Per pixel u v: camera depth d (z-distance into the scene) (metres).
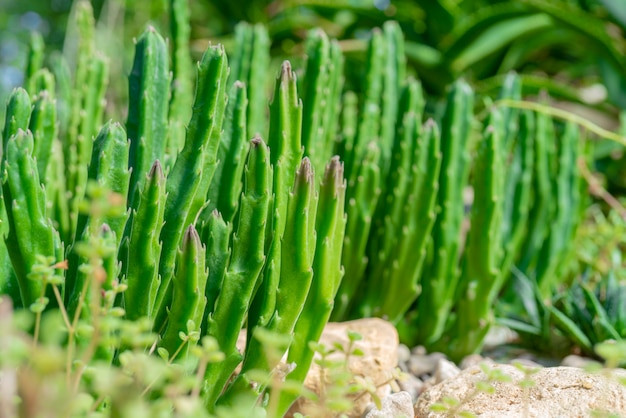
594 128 1.24
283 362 0.88
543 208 1.23
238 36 1.16
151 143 0.90
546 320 1.10
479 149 1.06
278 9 2.23
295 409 0.91
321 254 0.79
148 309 0.77
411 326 1.12
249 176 0.77
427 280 1.10
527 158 1.20
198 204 0.82
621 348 0.66
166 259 0.79
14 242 0.75
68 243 1.01
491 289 1.07
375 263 1.09
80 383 0.72
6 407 0.64
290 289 0.78
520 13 1.67
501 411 0.83
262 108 1.14
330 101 1.10
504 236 1.16
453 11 1.84
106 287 0.74
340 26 2.15
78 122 1.10
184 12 1.16
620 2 1.76
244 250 0.78
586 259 1.30
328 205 0.79
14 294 0.80
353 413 0.93
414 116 1.09
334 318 1.09
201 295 0.77
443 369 1.01
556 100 1.86
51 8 3.40
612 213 1.43
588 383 0.84
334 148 1.19
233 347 0.78
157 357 0.78
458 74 1.84
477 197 1.06
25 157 0.75
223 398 0.79
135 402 0.63
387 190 1.09
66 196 1.06
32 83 1.09
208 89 0.79
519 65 2.14
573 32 1.77
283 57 2.09
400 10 2.02
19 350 0.61
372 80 1.15
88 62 1.13
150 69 0.91
